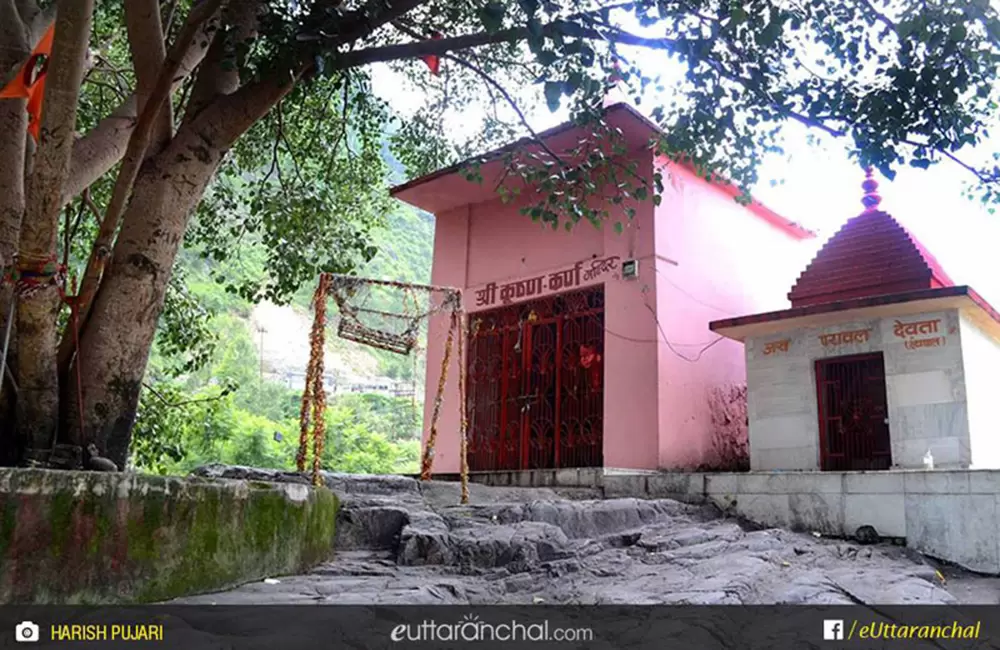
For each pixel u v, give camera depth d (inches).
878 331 345.1
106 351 216.7
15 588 141.8
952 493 264.8
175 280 514.6
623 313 419.5
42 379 200.1
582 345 442.6
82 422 209.5
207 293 1417.3
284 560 205.9
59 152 181.0
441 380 331.0
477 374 488.1
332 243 420.8
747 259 485.7
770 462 366.3
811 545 270.5
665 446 394.3
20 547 143.8
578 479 364.5
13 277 188.7
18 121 249.1
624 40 219.3
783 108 255.3
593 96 266.5
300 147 469.7
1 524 142.4
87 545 152.2
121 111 303.6
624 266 422.6
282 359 1486.2
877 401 346.3
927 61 224.8
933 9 219.1
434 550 234.5
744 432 441.7
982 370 343.0
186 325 514.0
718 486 321.7
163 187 228.2
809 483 298.0
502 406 470.3
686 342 420.8
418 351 307.4
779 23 225.0
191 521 171.9
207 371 1202.6
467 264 506.6
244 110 235.6
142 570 159.6
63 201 193.0
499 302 482.0
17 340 205.6
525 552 233.6
